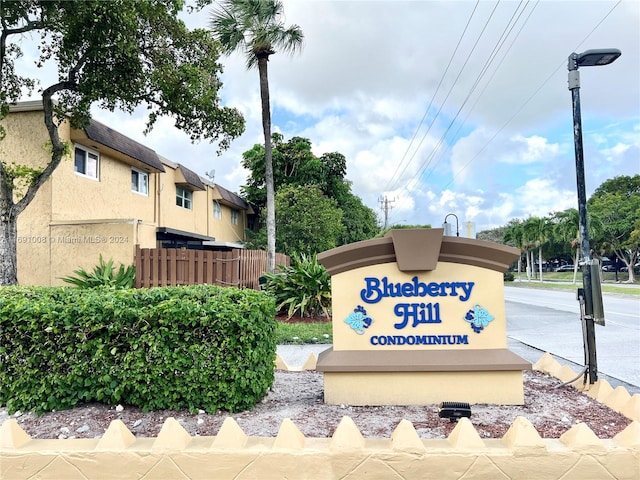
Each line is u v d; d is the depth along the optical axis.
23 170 10.76
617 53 4.84
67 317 4.09
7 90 11.00
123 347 4.17
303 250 24.08
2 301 4.25
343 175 31.34
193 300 4.28
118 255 12.56
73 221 12.68
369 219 35.41
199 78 11.19
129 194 17.02
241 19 16.75
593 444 3.03
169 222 20.50
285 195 25.42
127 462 3.13
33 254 12.71
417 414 4.17
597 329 11.45
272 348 4.77
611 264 57.00
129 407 4.31
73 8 9.12
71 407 4.29
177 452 3.13
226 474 3.09
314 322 11.27
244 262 14.40
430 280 4.71
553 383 5.27
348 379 4.56
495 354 4.53
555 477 3.00
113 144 14.91
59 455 3.18
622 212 44.56
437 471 3.03
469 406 3.97
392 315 4.72
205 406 4.15
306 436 3.59
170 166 20.61
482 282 4.67
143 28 10.55
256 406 4.43
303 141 30.16
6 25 9.80
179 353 4.10
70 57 10.61
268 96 17.23
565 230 43.47
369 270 4.78
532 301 21.59
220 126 12.34
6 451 3.20
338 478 3.05
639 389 5.84
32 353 4.18
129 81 10.86
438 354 4.58
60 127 12.95
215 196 25.94
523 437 3.07
